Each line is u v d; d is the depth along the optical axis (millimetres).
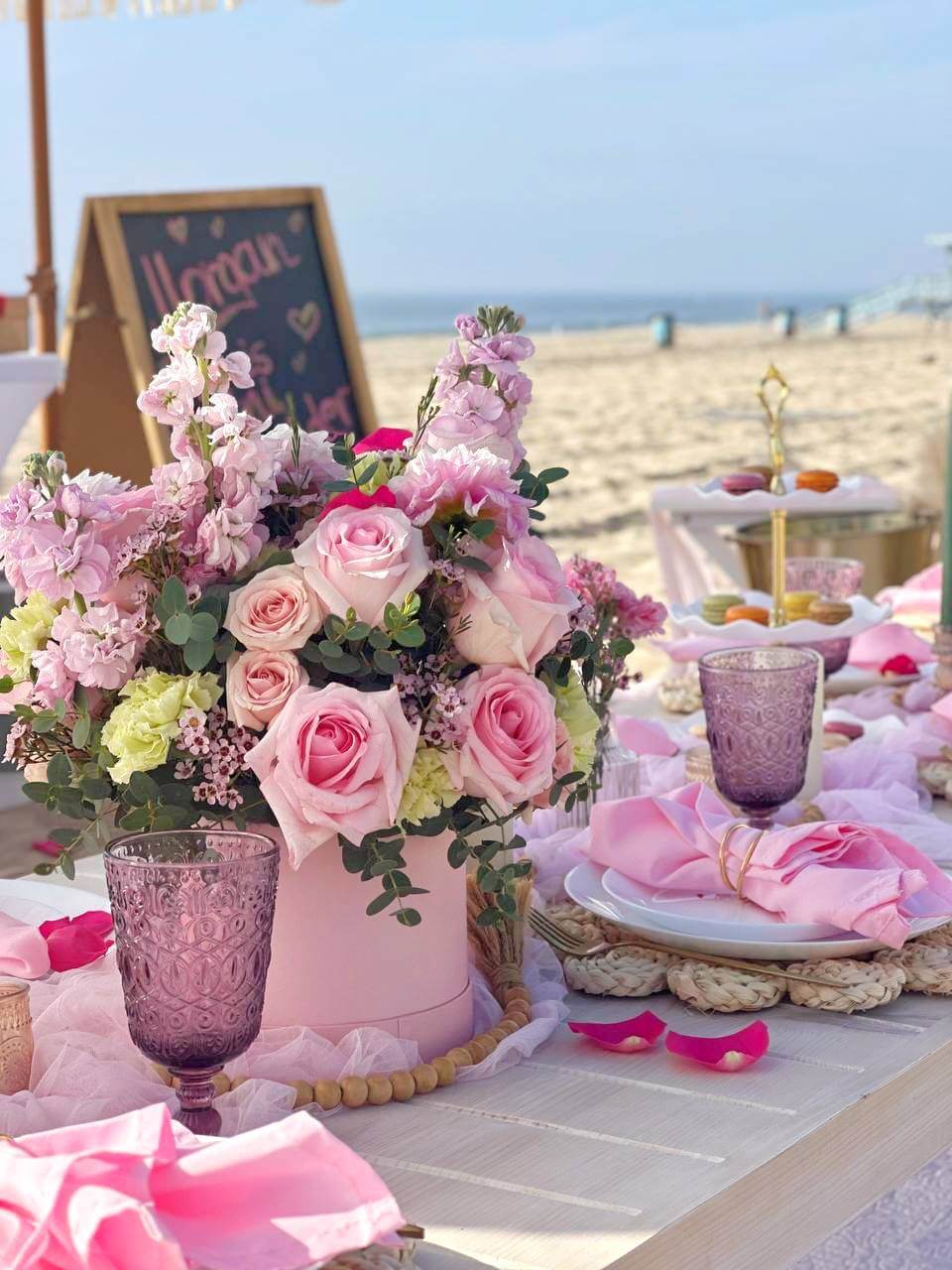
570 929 1147
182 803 871
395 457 922
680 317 63469
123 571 857
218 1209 631
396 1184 791
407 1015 938
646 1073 929
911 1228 1466
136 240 4020
